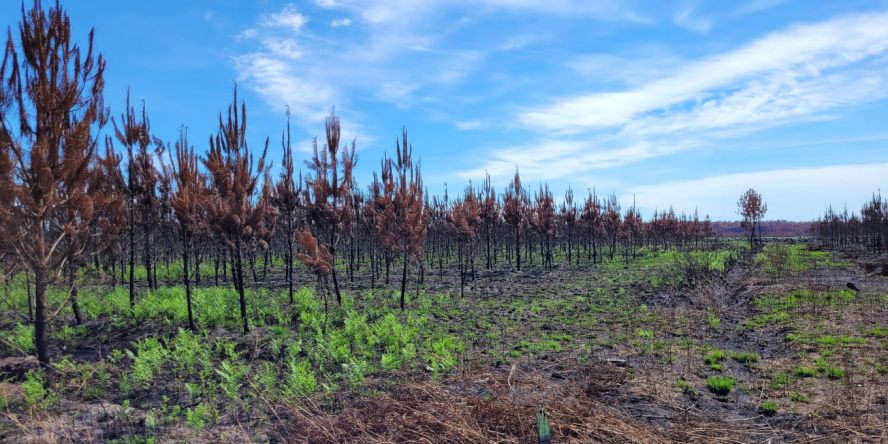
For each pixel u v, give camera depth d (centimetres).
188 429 667
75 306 1243
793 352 1009
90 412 714
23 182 750
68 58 784
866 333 1115
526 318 1498
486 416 611
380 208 2253
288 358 971
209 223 1205
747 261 3469
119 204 1010
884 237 4394
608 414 624
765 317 1393
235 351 1071
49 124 760
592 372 896
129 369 939
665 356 1017
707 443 585
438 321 1451
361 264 3262
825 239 5659
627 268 3116
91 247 951
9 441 595
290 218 1705
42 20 735
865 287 1830
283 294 1792
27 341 1050
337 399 772
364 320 1293
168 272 2558
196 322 1311
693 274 2283
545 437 455
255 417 713
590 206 3575
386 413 652
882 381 789
